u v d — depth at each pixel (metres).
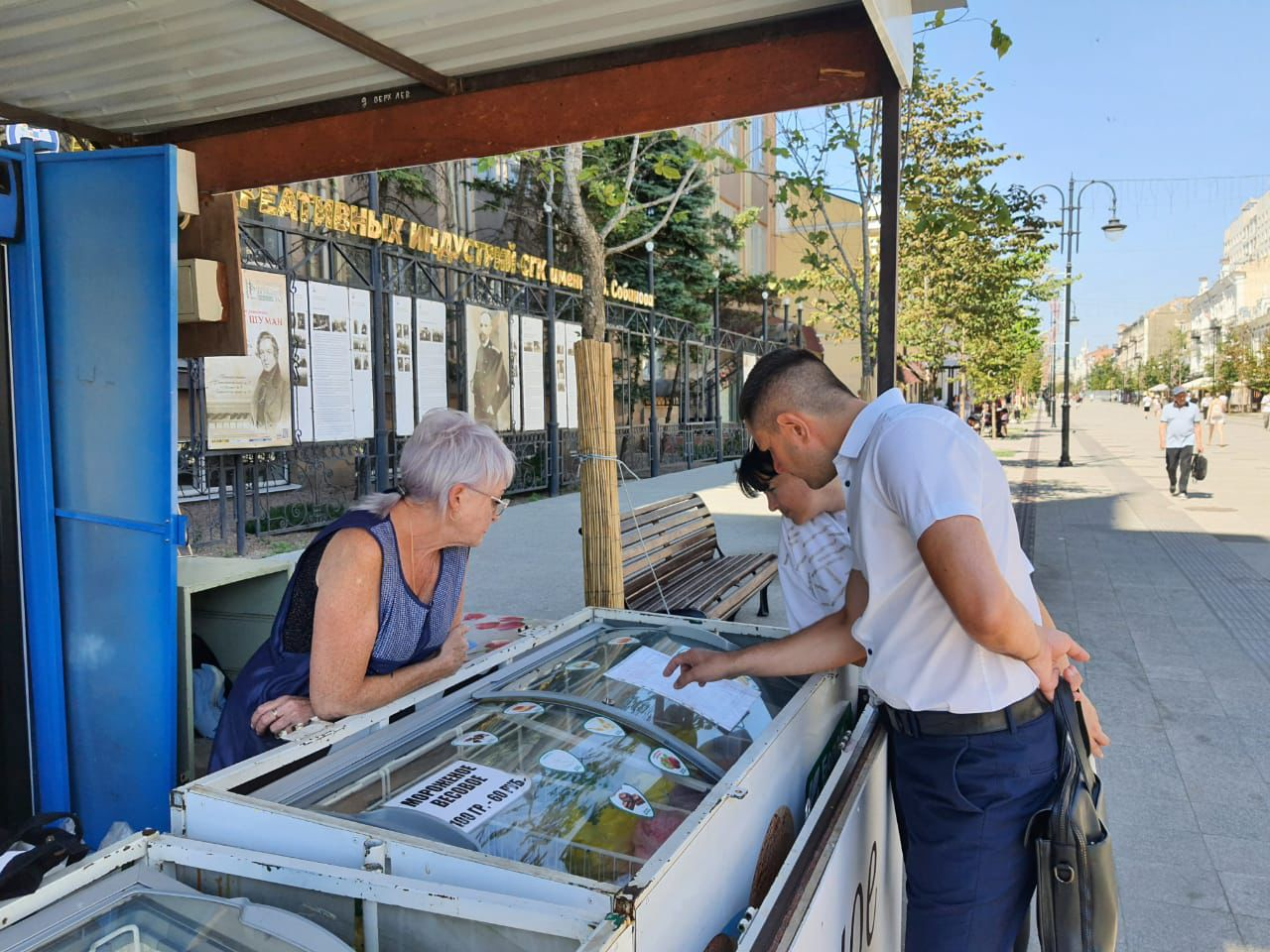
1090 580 8.00
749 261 28.06
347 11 2.38
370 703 2.03
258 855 1.31
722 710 1.95
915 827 1.80
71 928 1.19
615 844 1.40
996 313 12.95
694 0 2.37
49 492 2.73
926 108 9.05
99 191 2.61
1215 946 2.88
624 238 16.94
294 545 8.75
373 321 9.74
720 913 1.44
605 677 2.10
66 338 2.69
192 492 9.76
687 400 18.58
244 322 3.16
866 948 1.93
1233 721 4.71
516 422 12.34
